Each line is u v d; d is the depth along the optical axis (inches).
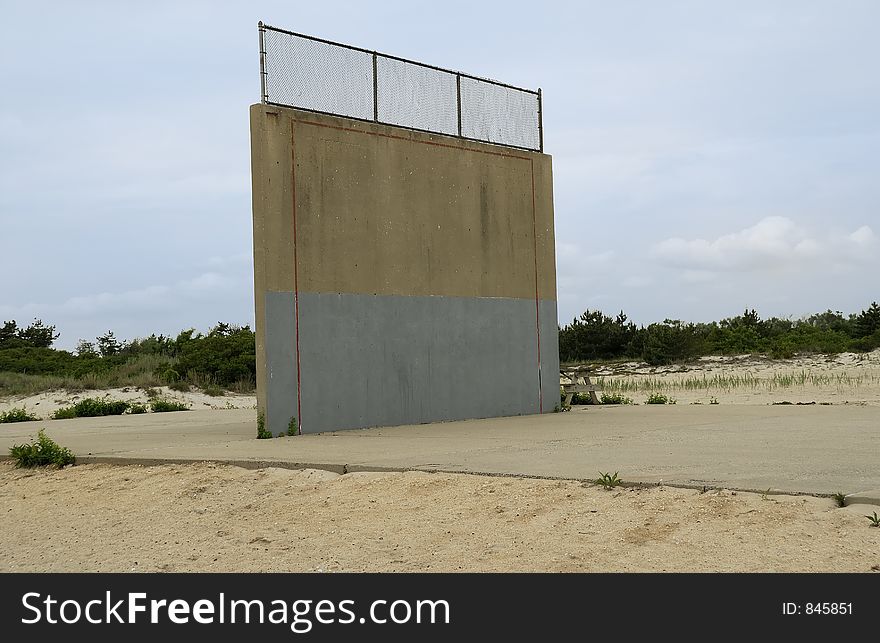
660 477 273.4
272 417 478.3
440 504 275.1
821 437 392.8
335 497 298.4
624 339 1658.5
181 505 311.7
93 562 254.4
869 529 212.1
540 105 659.4
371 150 539.5
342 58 528.4
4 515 323.3
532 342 639.1
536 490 274.4
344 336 517.3
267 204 482.9
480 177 609.3
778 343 1504.7
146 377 1145.4
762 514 229.5
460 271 590.6
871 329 1654.8
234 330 1540.4
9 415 792.9
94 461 395.9
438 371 570.9
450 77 594.9
